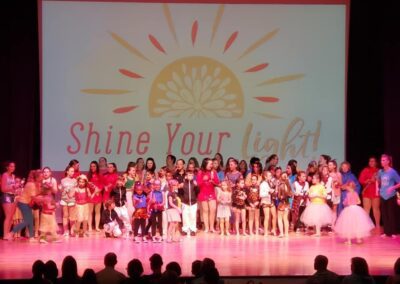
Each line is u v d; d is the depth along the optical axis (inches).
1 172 474.9
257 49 490.9
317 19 488.4
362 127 510.6
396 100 479.2
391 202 450.3
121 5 485.4
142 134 490.6
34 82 482.3
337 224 423.2
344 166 466.3
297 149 493.7
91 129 486.9
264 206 447.5
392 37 477.1
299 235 456.4
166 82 490.6
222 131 493.4
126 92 488.7
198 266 255.4
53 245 413.7
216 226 483.2
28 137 477.4
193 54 490.3
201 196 462.0
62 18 481.4
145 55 488.7
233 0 487.8
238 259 361.1
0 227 463.2
